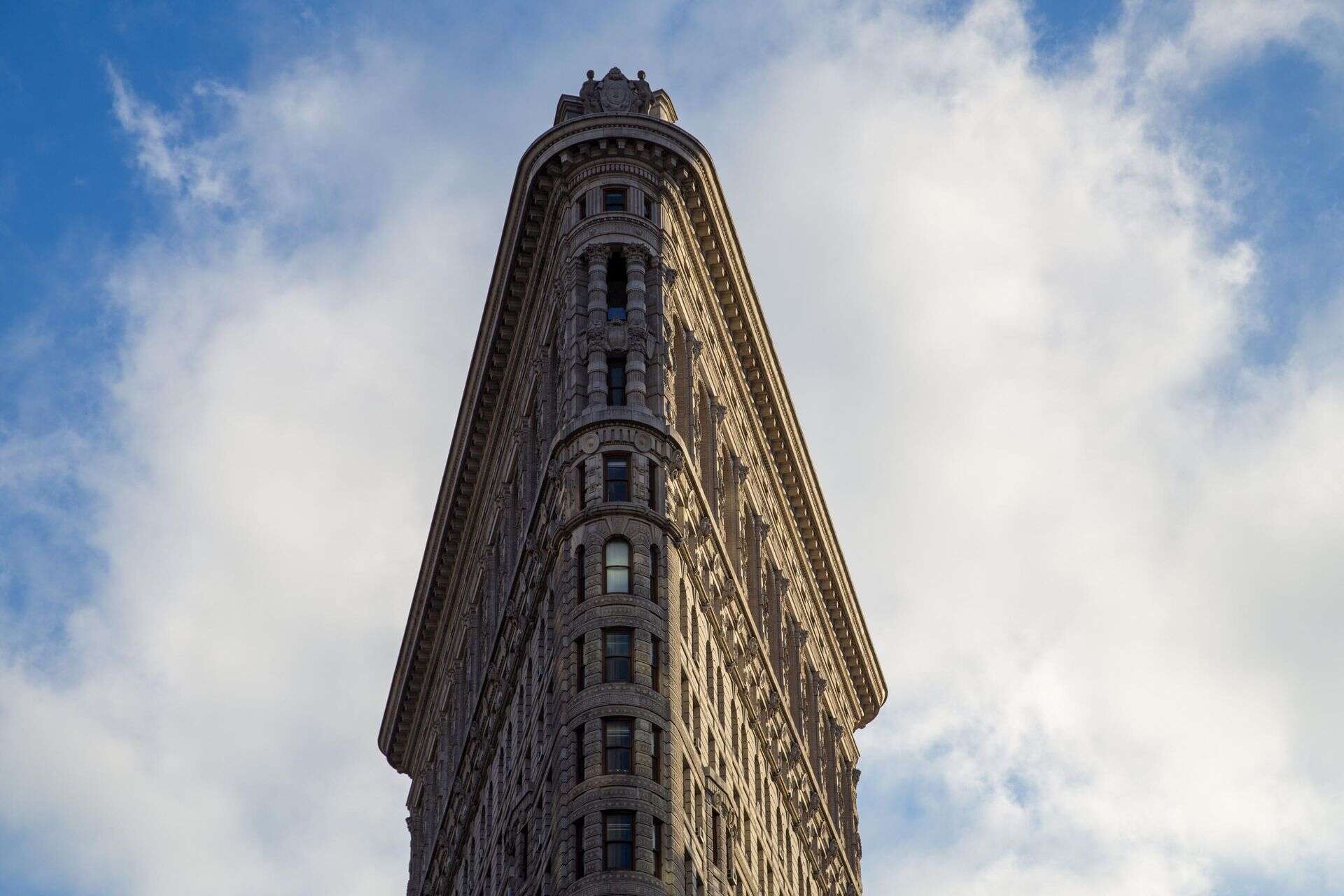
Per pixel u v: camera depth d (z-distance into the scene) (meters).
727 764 108.31
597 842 94.31
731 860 105.25
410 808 150.88
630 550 102.69
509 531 121.62
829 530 140.00
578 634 100.81
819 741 134.25
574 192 115.00
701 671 106.88
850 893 136.88
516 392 123.31
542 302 117.94
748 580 122.81
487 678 120.50
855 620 145.88
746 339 124.69
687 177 115.94
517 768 110.75
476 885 119.50
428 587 141.62
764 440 129.62
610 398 108.19
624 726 97.69
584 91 119.75
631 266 111.38
